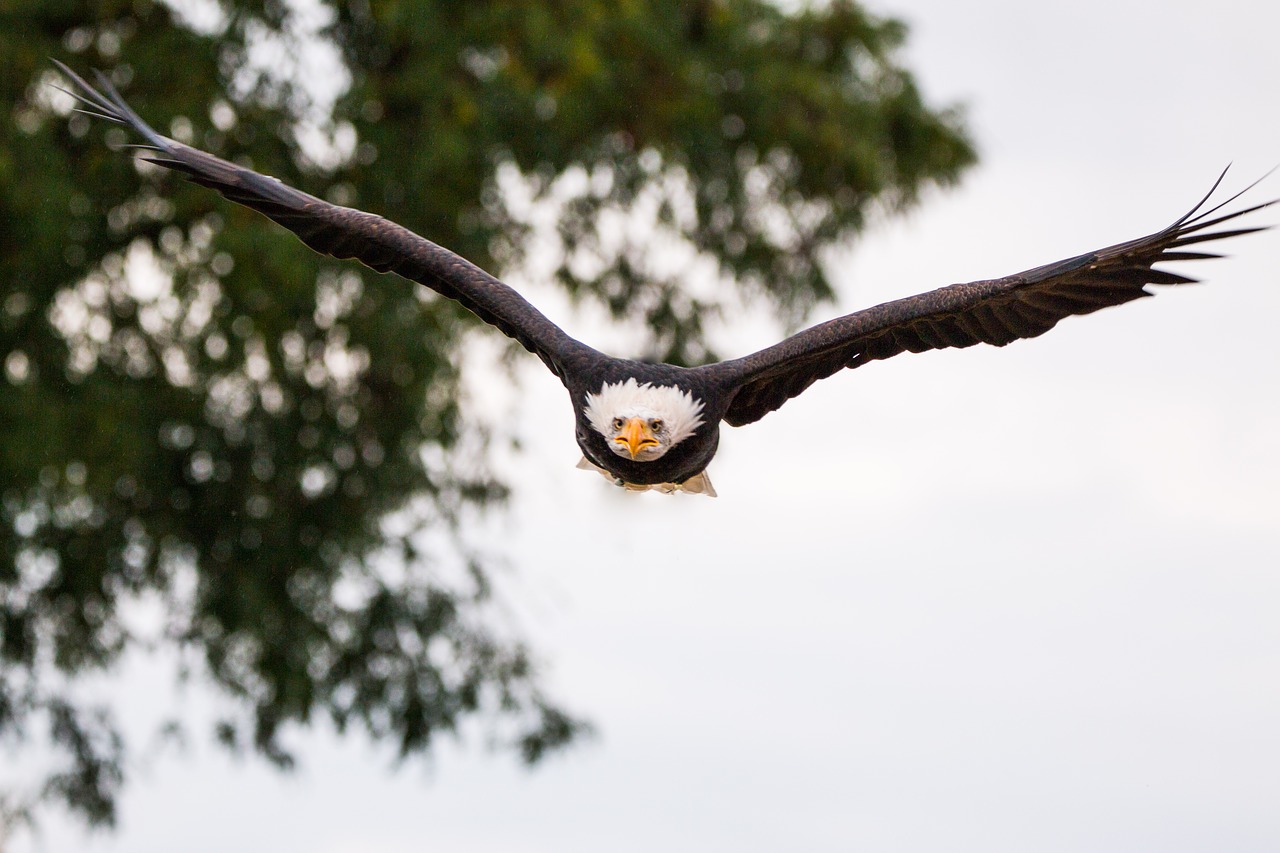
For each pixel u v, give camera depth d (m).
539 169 16.48
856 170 17.86
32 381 15.76
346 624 17.62
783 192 18.64
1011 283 8.24
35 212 14.59
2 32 14.88
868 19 18.55
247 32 15.59
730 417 8.82
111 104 8.57
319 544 16.86
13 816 17.56
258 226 14.74
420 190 15.65
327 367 16.58
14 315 15.92
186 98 15.10
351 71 16.31
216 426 16.94
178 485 16.84
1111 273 8.38
